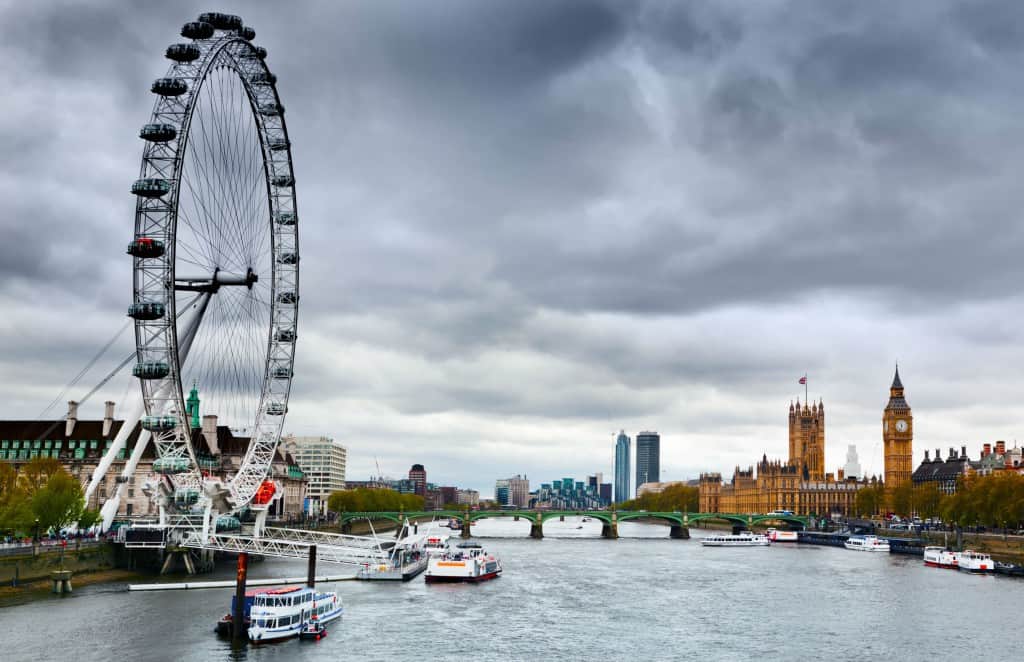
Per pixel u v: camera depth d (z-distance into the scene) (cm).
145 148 17438
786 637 14038
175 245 17600
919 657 12838
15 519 16650
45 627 13088
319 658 12031
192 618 13938
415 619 14850
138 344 17762
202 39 18138
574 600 17388
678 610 16362
